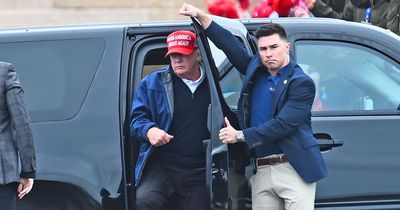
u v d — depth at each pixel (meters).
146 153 17.09
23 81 17.22
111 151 16.81
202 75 17.61
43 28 17.83
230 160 16.50
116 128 16.97
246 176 17.03
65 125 16.91
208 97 17.64
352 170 17.23
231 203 16.31
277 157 16.47
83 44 17.55
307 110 16.12
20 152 15.82
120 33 17.70
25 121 15.88
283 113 16.00
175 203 17.73
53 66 17.36
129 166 17.09
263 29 16.25
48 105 17.08
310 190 16.44
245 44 17.52
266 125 15.94
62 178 16.56
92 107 17.09
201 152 17.56
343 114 17.72
